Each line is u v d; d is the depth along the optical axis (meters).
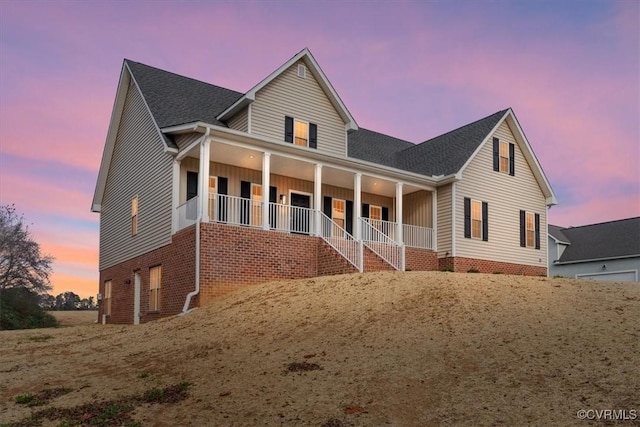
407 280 11.12
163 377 7.52
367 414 5.48
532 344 6.84
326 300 10.66
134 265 18.97
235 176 18.03
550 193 24.81
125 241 20.20
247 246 14.95
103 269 22.86
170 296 15.50
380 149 25.47
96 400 6.67
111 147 22.52
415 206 22.41
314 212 17.69
